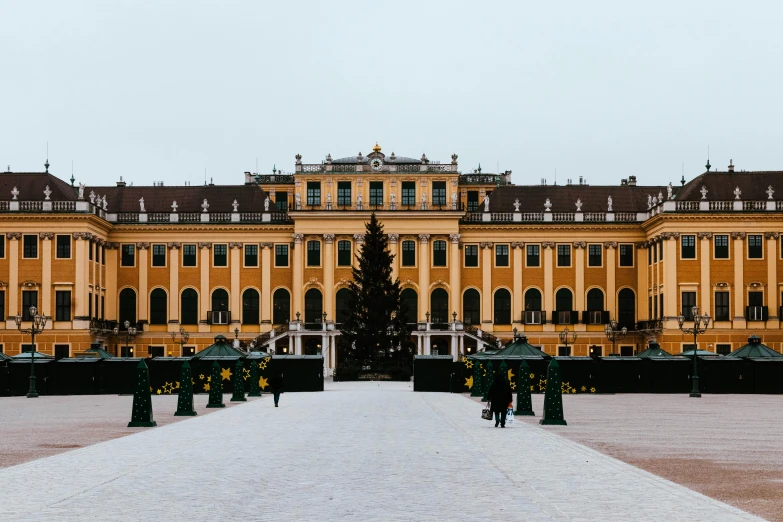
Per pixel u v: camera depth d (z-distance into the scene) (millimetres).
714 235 117062
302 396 76000
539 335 126688
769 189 116812
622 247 127500
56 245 117375
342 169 128250
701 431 41562
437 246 127562
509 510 21016
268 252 128000
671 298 116625
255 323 128125
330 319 126562
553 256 127562
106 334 124438
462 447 33844
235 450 32844
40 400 72125
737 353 84062
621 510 21000
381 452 32188
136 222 127375
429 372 85375
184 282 127812
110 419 49375
